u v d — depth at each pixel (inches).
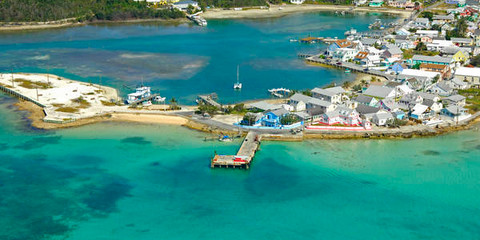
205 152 4158.5
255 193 3506.4
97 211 3275.1
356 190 3528.5
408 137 4439.0
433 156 4055.1
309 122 4736.7
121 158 4045.3
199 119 4869.6
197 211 3280.0
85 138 4466.0
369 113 4726.9
